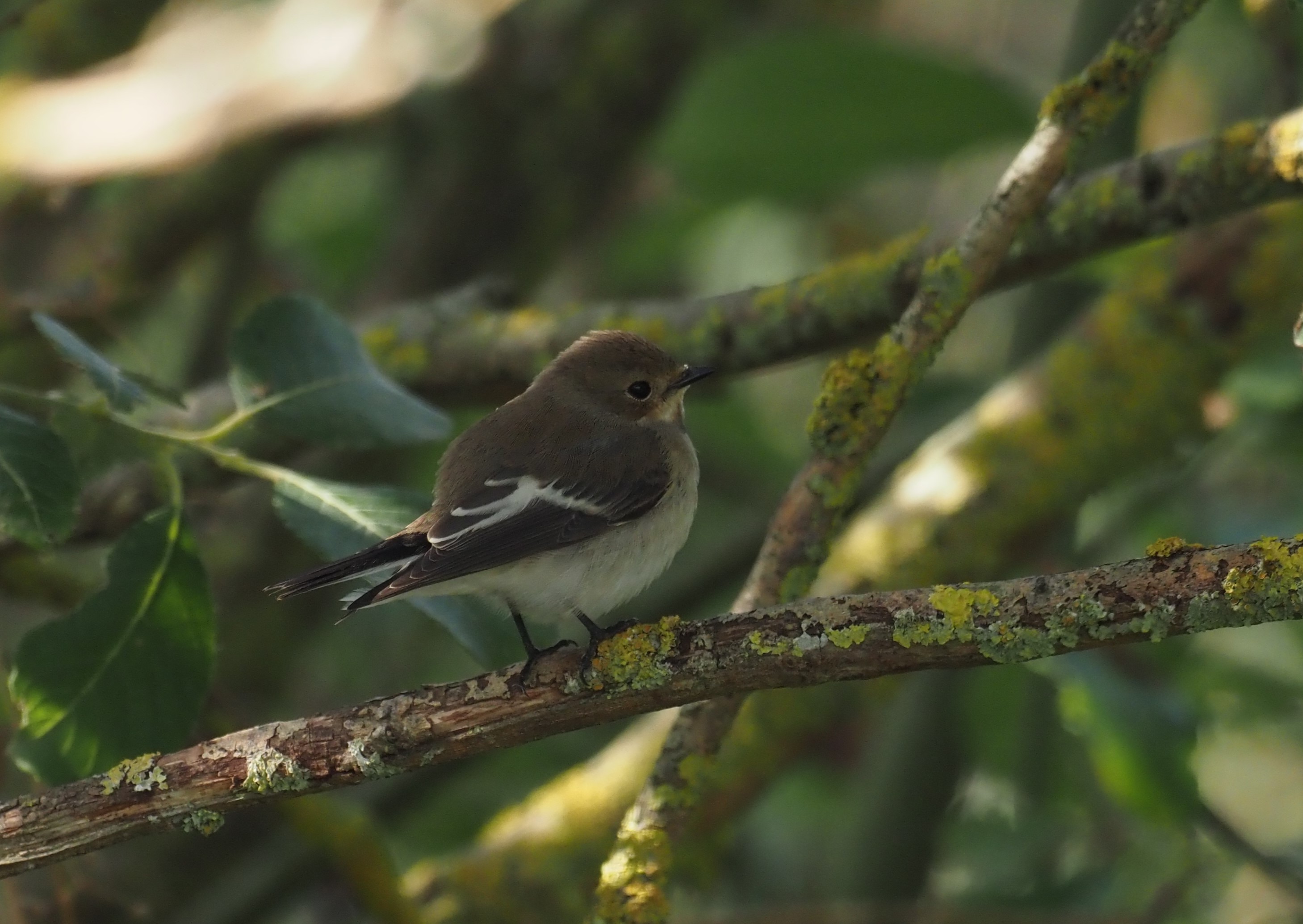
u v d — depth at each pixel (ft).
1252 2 28.86
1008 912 33.40
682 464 30.40
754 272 52.21
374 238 53.01
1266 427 36.22
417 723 20.47
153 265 43.01
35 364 38.27
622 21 45.57
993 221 21.97
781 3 48.83
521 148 45.83
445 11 42.24
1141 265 32.35
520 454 28.99
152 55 39.91
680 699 20.33
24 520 21.04
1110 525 37.06
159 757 20.62
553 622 28.53
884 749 35.22
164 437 23.90
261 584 43.78
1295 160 24.68
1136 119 34.53
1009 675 38.50
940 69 38.58
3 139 37.50
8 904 28.58
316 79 38.32
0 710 28.91
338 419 25.12
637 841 21.99
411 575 24.18
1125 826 37.68
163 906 39.65
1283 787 47.06
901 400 22.04
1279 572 17.63
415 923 29.22
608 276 52.95
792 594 22.07
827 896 35.19
